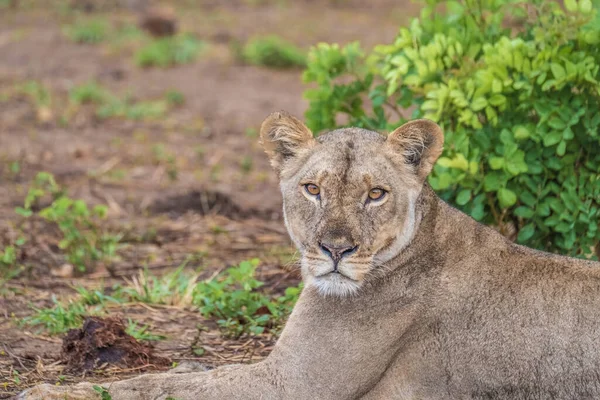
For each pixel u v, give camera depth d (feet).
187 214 54.80
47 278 43.93
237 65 97.35
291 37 109.50
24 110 77.77
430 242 29.09
